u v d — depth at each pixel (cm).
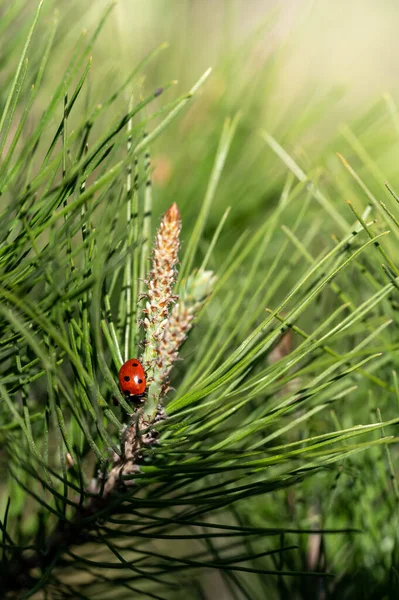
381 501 35
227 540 43
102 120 38
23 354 31
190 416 31
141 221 32
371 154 42
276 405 32
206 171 42
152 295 30
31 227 29
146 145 28
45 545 32
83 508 31
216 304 39
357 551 36
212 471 29
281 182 42
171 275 29
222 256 42
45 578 29
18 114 37
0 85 34
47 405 30
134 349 31
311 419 35
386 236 34
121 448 30
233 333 32
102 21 28
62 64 40
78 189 29
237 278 40
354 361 35
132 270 32
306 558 36
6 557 33
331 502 34
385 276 34
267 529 29
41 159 37
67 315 29
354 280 36
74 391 30
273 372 30
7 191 30
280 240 41
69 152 30
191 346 37
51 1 34
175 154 43
